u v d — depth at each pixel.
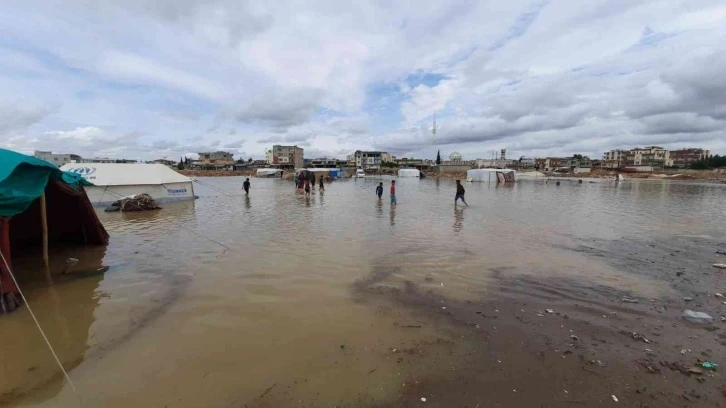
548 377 4.49
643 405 3.96
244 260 10.02
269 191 40.69
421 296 7.31
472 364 4.80
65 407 4.06
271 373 4.64
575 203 27.34
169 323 6.11
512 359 4.92
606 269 9.17
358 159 181.75
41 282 8.28
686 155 187.25
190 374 4.64
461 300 7.10
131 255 10.70
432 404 4.02
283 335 5.66
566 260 10.04
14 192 7.37
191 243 12.28
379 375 4.57
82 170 23.86
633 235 13.79
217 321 6.17
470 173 67.50
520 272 8.92
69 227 12.38
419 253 10.80
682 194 39.84
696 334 5.62
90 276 8.69
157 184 25.95
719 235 13.84
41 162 8.79
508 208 23.34
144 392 4.29
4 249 6.98
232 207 23.80
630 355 5.00
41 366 4.87
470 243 12.20
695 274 8.75
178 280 8.34
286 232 14.30
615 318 6.24
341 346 5.31
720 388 4.24
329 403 4.06
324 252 10.92
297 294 7.40
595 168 135.50
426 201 28.45
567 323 6.05
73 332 5.82
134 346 5.35
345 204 25.88
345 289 7.70
